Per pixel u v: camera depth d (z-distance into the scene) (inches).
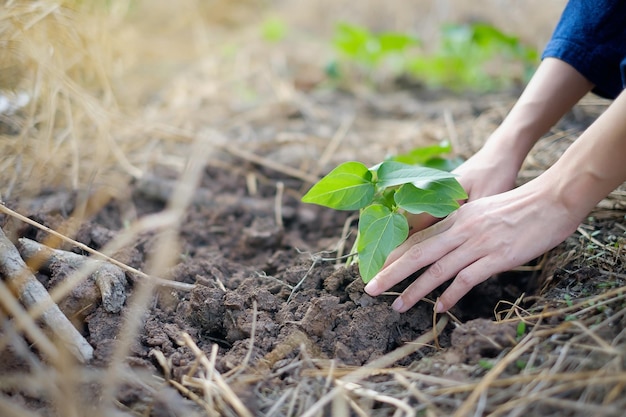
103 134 47.7
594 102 51.5
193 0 82.5
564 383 32.9
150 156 51.5
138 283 38.9
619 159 34.2
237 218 47.3
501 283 41.0
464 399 33.2
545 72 40.2
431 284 36.6
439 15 87.4
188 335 36.6
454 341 35.5
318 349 36.5
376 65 69.6
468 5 88.6
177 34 81.8
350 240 43.9
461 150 49.8
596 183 34.7
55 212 43.3
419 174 36.4
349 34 66.3
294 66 76.3
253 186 49.8
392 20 93.2
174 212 40.6
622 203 41.6
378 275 36.9
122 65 54.1
